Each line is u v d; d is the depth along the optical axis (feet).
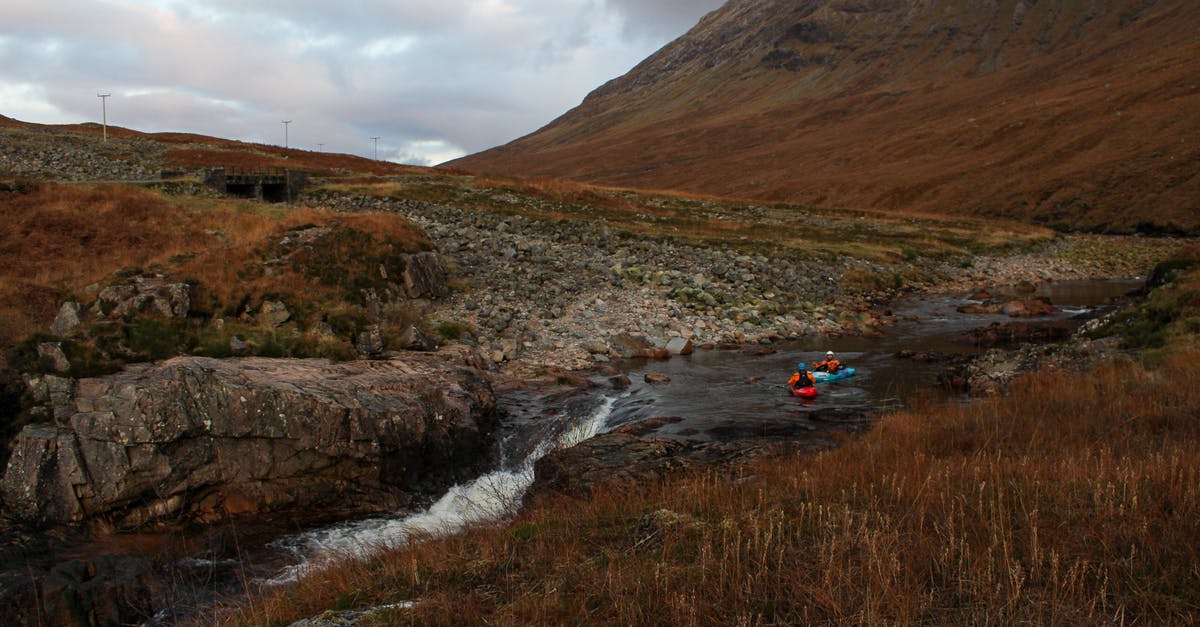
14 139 188.44
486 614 20.40
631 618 18.53
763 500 27.71
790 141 534.78
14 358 44.70
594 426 57.00
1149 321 63.00
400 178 187.62
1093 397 44.75
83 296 58.65
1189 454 28.53
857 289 128.88
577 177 559.38
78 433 40.11
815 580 19.95
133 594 32.71
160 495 40.50
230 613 25.95
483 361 73.31
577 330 89.45
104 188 91.81
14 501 37.83
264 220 89.81
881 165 394.52
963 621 17.57
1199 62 356.79
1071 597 17.65
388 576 24.38
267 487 42.70
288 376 47.60
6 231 71.41
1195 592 17.61
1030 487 25.95
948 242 192.65
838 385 67.46
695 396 64.18
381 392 48.83
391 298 82.33
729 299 107.76
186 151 207.62
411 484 47.06
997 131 371.15
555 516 30.50
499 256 114.62
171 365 44.68
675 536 24.49
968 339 91.15
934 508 24.91
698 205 214.48
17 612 31.09
